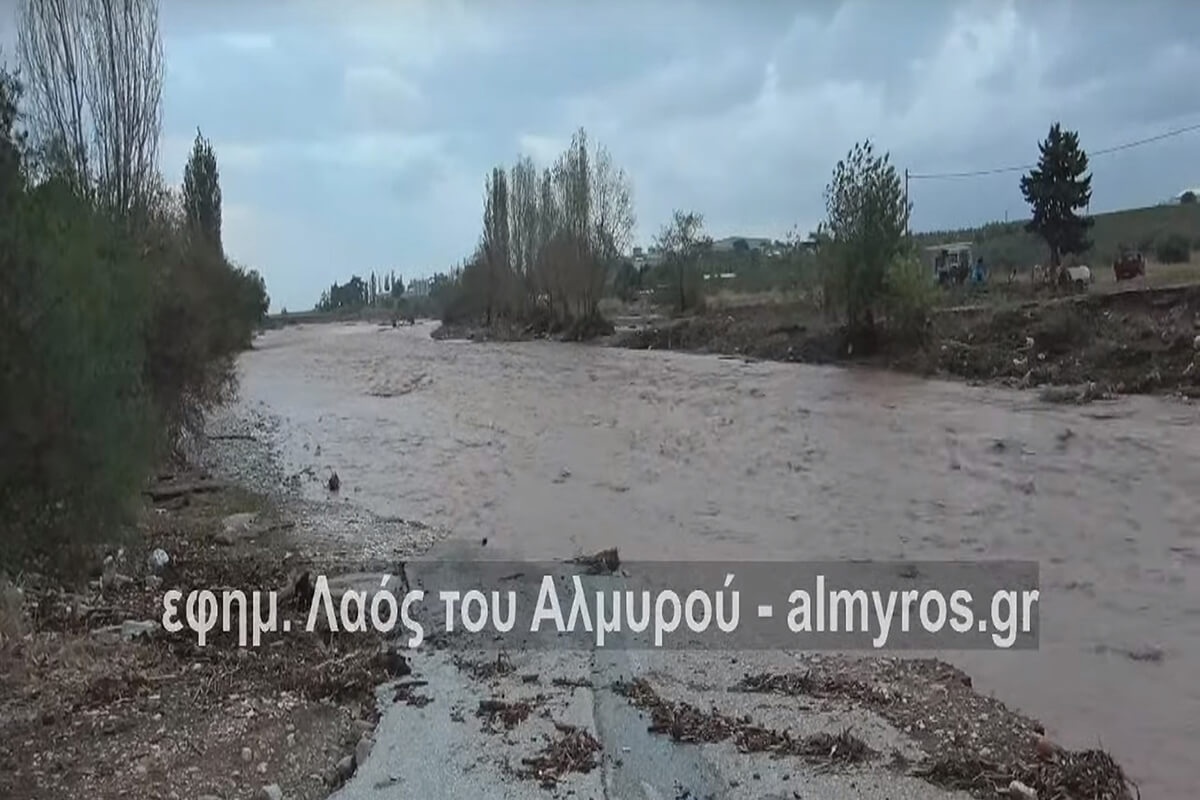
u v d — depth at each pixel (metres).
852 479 16.72
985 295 34.81
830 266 33.38
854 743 7.09
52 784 6.32
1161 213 58.22
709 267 57.94
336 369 47.53
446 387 36.12
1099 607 10.12
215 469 19.69
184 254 21.08
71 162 12.66
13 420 6.63
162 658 8.63
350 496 17.19
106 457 7.16
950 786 6.47
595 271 56.22
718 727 7.46
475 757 7.02
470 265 76.38
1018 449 17.94
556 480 18.14
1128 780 6.58
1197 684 8.13
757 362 35.16
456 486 17.92
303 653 9.02
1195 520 13.04
